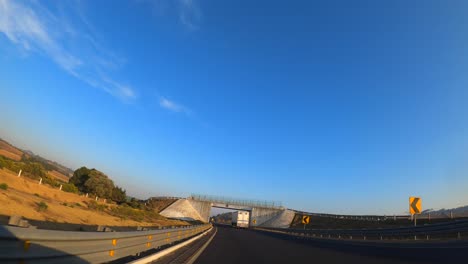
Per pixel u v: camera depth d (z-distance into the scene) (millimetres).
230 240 34781
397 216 61938
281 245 30359
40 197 35344
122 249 11273
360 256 21172
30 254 5914
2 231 5105
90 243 8562
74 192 55562
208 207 122688
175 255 16609
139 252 13547
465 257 19875
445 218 50438
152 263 12836
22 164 49625
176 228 23844
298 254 21828
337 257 20328
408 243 31578
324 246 30656
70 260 7496
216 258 17484
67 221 26547
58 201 38781
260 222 119500
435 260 18859
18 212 21609
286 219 113062
